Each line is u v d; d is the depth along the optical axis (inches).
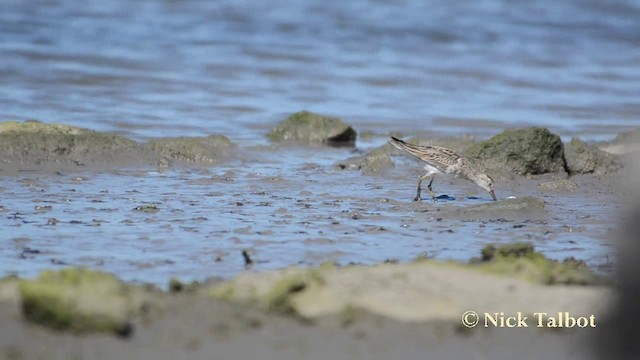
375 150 1000.9
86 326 467.8
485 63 1590.8
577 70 1569.9
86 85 1300.4
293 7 1998.0
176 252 632.4
